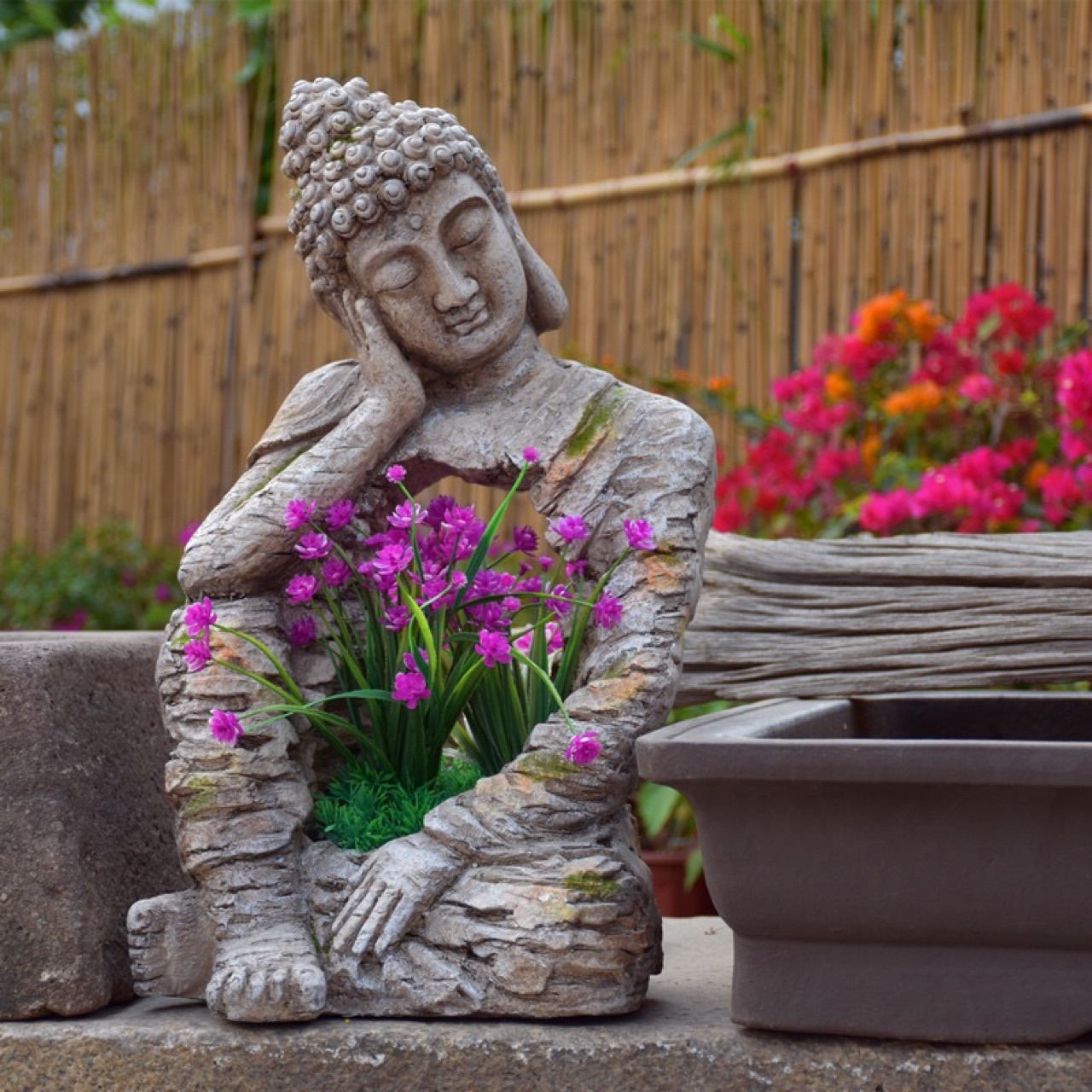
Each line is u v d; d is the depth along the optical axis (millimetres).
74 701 1915
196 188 4816
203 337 4816
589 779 1757
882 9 3686
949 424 3387
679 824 3586
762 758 1544
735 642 2402
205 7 4789
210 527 1895
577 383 1952
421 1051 1678
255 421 4637
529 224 4168
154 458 4930
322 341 4512
